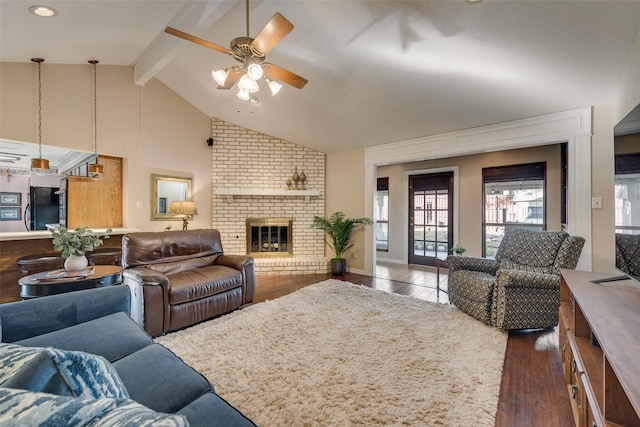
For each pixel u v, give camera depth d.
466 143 3.86
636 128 1.69
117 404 0.57
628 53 2.16
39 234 3.29
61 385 0.67
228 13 2.65
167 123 4.67
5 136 3.21
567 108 3.04
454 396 1.70
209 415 0.93
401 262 6.34
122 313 1.83
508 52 2.36
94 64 3.87
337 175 5.45
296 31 2.66
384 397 1.68
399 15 2.22
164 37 3.34
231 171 5.34
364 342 2.37
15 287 3.26
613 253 2.83
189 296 2.68
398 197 6.39
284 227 5.59
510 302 2.54
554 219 4.69
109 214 4.21
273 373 1.92
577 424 1.41
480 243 5.42
